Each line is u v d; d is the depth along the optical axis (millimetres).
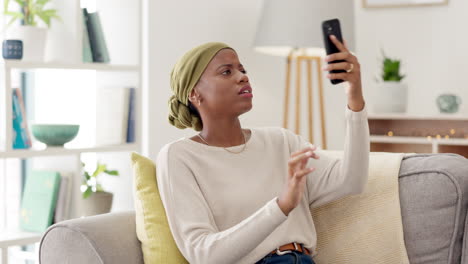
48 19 2719
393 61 3889
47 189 2674
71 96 2996
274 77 3807
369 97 4125
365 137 1604
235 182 1647
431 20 3941
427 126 3645
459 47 3877
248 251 1438
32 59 2617
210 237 1472
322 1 3033
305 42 3035
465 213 1590
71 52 2754
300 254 1629
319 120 4035
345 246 1721
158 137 3168
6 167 2768
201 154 1660
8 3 2666
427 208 1632
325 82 4051
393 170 1705
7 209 2777
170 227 1578
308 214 1715
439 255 1604
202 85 1679
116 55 3039
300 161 1396
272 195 1667
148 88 3113
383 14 4066
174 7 3215
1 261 2463
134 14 2959
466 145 3645
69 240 1576
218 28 3463
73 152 2676
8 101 2461
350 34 3072
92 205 2857
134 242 1655
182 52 3273
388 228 1668
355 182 1636
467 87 3861
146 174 1692
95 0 3117
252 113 3668
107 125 2955
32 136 2865
